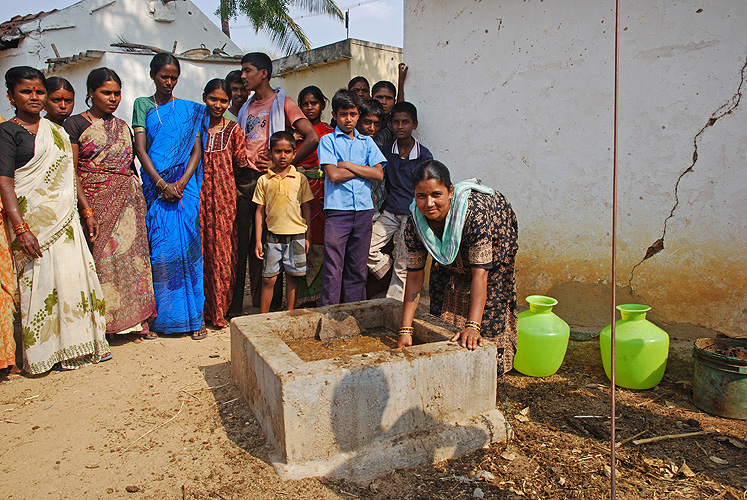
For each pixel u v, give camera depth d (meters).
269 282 4.67
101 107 4.16
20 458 2.77
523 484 2.61
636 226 3.93
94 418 3.17
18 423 3.12
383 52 9.05
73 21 10.90
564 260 4.28
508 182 4.51
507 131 4.46
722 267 3.64
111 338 4.50
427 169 2.69
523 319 3.88
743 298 3.59
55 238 3.76
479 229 2.83
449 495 2.51
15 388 3.59
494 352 2.96
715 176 3.61
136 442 2.91
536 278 4.43
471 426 2.90
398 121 4.64
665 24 3.69
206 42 12.58
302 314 3.54
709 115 3.59
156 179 4.34
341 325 3.50
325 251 4.32
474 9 4.54
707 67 3.57
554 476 2.67
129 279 4.27
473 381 2.93
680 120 3.70
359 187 4.30
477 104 4.62
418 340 3.34
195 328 4.49
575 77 4.08
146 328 4.41
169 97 4.54
